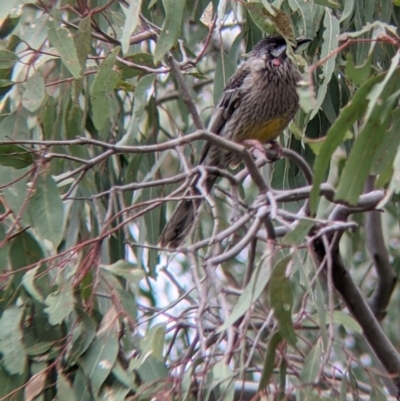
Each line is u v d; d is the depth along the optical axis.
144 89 7.03
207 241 5.96
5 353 6.25
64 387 6.12
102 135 8.99
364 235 11.53
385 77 4.82
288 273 5.32
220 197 11.01
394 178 4.89
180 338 9.20
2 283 6.91
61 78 8.33
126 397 6.44
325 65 7.46
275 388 5.51
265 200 6.03
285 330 5.28
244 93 10.02
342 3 8.94
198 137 6.22
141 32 8.35
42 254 6.90
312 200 5.05
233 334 5.46
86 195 8.67
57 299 6.11
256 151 8.67
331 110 8.72
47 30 6.88
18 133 7.48
